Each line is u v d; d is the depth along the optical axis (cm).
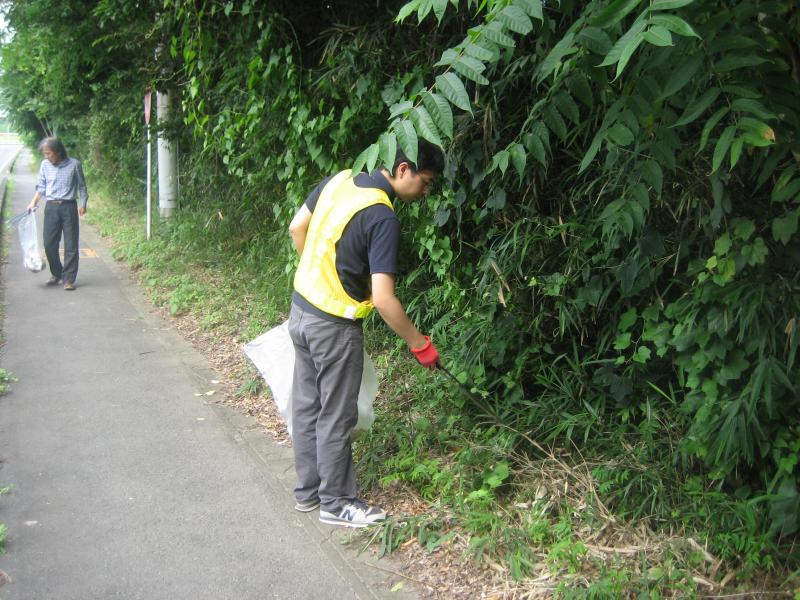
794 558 279
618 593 273
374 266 311
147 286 872
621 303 372
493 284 399
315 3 548
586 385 386
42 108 1912
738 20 216
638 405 369
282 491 385
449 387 428
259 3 526
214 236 939
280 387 375
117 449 432
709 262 286
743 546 287
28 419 475
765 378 270
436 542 325
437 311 497
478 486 356
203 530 344
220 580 305
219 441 447
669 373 364
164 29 699
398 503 365
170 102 954
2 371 548
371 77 478
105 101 1247
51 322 722
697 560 290
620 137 251
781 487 279
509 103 395
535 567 303
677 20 180
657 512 318
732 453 296
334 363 330
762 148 246
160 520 352
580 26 243
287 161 560
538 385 414
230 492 382
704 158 289
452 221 456
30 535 336
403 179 321
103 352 626
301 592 299
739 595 273
